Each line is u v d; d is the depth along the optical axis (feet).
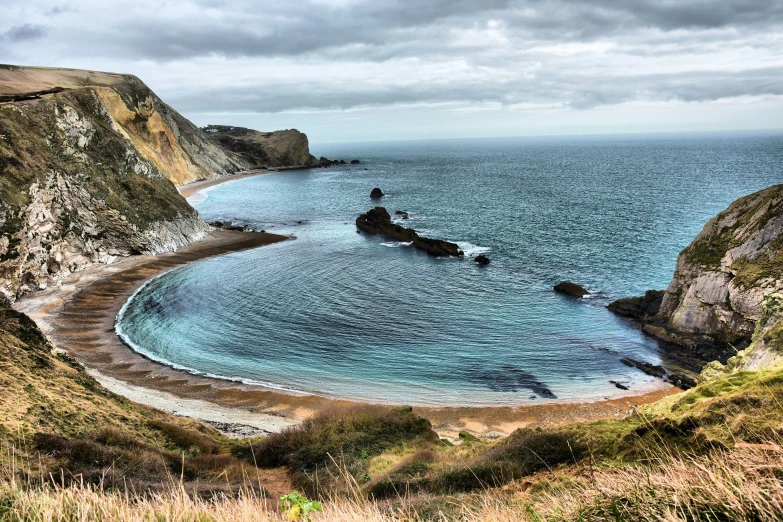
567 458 43.14
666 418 32.30
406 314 150.51
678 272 140.97
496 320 145.79
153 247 220.23
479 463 48.85
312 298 164.86
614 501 13.70
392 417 82.28
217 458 66.74
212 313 152.25
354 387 110.93
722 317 124.77
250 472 65.10
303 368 119.65
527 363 120.88
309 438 75.31
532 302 159.63
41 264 167.63
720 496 12.22
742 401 27.99
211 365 120.78
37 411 63.21
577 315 149.28
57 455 51.93
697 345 126.00
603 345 130.00
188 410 98.37
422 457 61.82
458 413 99.60
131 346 129.29
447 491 44.50
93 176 213.05
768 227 124.06
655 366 116.98
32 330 90.94
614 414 97.96
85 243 194.90
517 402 103.76
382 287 175.63
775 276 115.34
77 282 175.32
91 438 61.46
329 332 138.72
